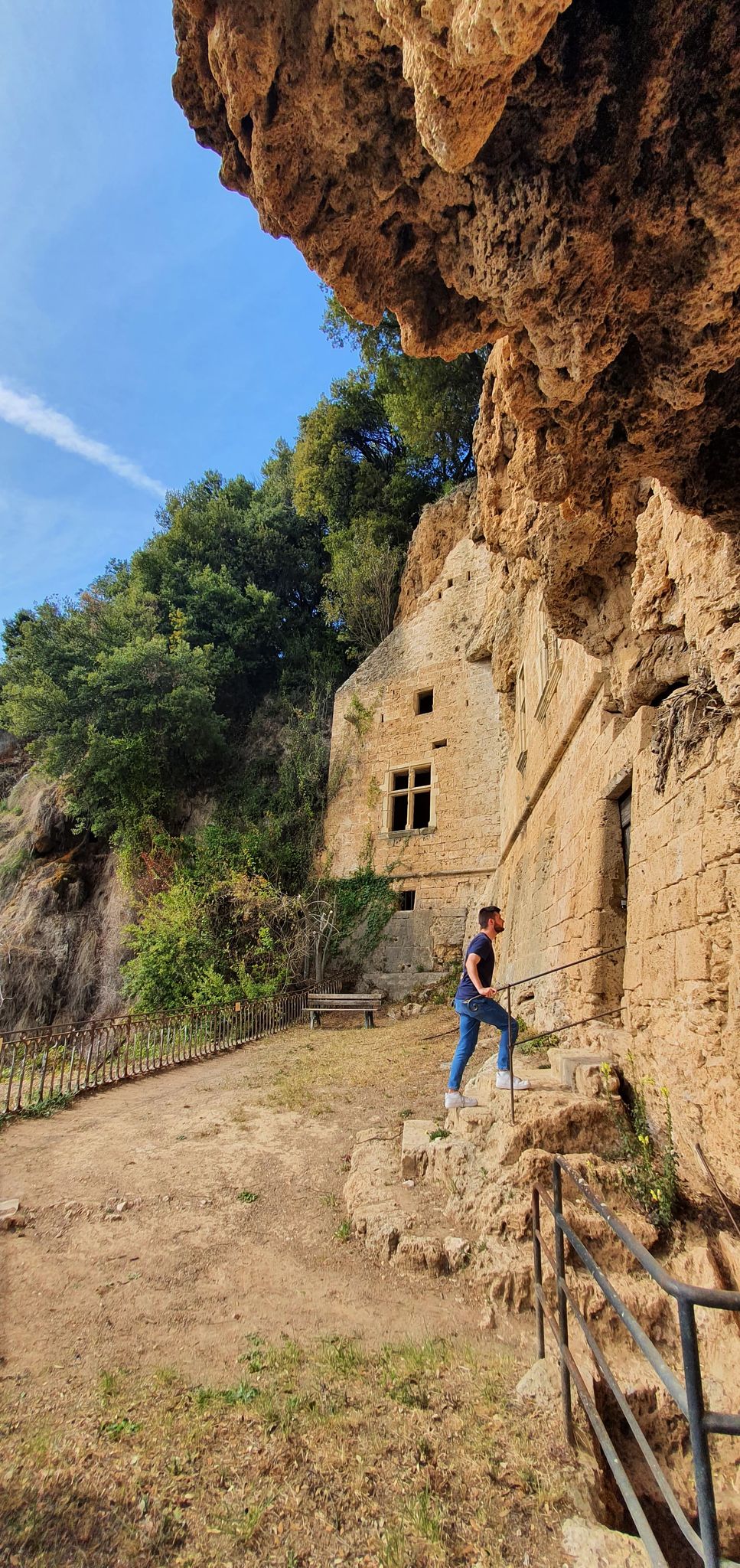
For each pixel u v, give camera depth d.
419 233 2.62
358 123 2.31
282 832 18.70
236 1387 2.96
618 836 6.09
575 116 2.09
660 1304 3.36
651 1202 3.95
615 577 5.49
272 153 2.43
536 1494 2.35
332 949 16.27
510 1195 4.17
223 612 23.20
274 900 15.88
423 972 15.15
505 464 6.25
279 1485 2.40
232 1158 5.82
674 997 4.12
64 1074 8.34
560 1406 2.75
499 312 2.56
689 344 2.54
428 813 18.73
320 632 24.33
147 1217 4.75
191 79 2.60
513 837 12.26
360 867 17.23
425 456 21.12
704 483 3.21
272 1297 3.76
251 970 15.17
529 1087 5.16
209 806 19.92
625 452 3.21
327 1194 5.11
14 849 22.16
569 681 7.52
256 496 27.98
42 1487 2.38
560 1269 2.78
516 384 2.97
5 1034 7.44
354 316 3.00
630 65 2.04
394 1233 4.22
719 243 2.24
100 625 20.72
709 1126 3.53
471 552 17.31
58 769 18.86
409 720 17.52
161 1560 2.12
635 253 2.35
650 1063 4.52
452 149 2.00
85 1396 2.90
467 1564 2.09
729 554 3.30
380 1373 3.05
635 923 5.07
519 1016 9.60
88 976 18.45
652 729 4.97
